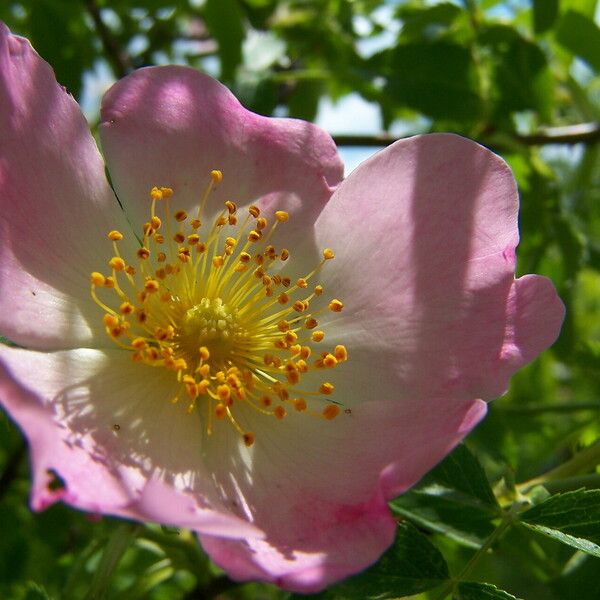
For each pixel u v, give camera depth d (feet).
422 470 0.22
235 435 0.27
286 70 0.47
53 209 0.26
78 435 0.24
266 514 0.25
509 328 0.26
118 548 0.26
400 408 0.26
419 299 0.27
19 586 0.40
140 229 0.28
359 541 0.22
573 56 0.42
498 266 0.27
